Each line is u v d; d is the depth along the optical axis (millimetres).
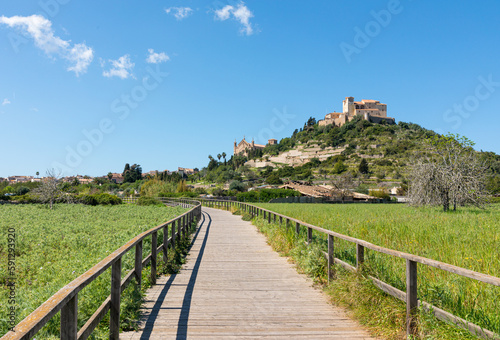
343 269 6449
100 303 4797
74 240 12719
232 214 32438
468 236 9508
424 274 5719
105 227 17359
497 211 22984
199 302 6164
